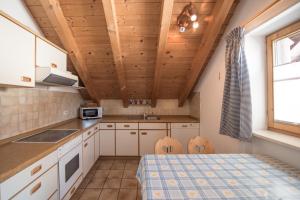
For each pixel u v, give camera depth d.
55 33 2.49
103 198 2.33
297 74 1.68
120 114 4.29
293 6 1.40
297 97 1.69
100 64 3.07
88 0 2.07
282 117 1.85
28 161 1.31
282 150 1.57
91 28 2.42
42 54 1.97
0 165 1.22
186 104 4.27
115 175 2.98
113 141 3.65
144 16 2.24
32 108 2.29
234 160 1.59
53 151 1.71
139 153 3.66
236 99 2.00
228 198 1.00
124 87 3.50
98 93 3.97
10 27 1.47
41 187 1.51
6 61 1.43
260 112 2.01
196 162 1.55
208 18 2.28
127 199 2.32
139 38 2.54
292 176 1.27
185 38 2.58
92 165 3.09
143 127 3.64
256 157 1.67
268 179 1.23
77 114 3.80
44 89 2.57
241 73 1.89
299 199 0.99
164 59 2.96
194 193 1.05
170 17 2.06
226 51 2.19
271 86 1.94
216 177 1.27
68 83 2.52
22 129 2.11
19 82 1.59
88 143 2.85
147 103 4.15
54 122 2.85
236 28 1.96
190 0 2.07
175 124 3.61
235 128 2.01
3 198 1.10
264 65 2.01
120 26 2.36
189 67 3.15
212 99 2.86
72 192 2.18
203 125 3.31
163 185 1.15
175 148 2.01
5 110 1.86
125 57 2.89
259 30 1.86
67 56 2.79
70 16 2.26
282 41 1.84
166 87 3.74
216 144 2.71
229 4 1.98
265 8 1.62
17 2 2.03
